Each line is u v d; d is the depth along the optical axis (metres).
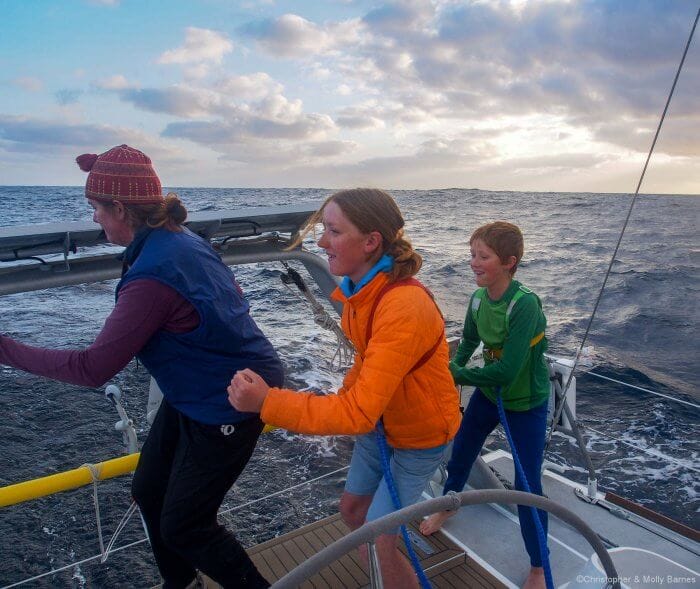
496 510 2.87
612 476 4.46
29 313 11.06
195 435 1.62
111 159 1.48
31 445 5.74
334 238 1.47
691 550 2.56
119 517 4.53
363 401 1.35
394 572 1.70
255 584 1.76
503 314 2.18
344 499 1.95
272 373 1.67
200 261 1.52
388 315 1.40
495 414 2.42
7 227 1.74
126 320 1.41
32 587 3.79
